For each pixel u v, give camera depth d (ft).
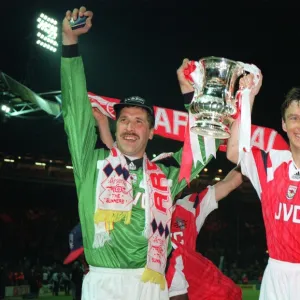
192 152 11.62
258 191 10.36
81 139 11.07
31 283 59.47
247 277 78.33
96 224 10.64
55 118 49.73
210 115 10.74
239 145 10.52
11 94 44.62
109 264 10.68
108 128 13.47
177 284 15.02
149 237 10.86
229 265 86.58
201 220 15.98
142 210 10.98
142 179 11.21
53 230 87.56
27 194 86.58
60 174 74.13
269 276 9.89
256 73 10.88
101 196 10.70
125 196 10.75
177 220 15.67
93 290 10.65
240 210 99.50
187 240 15.65
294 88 9.89
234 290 15.83
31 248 85.40
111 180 10.84
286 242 9.68
